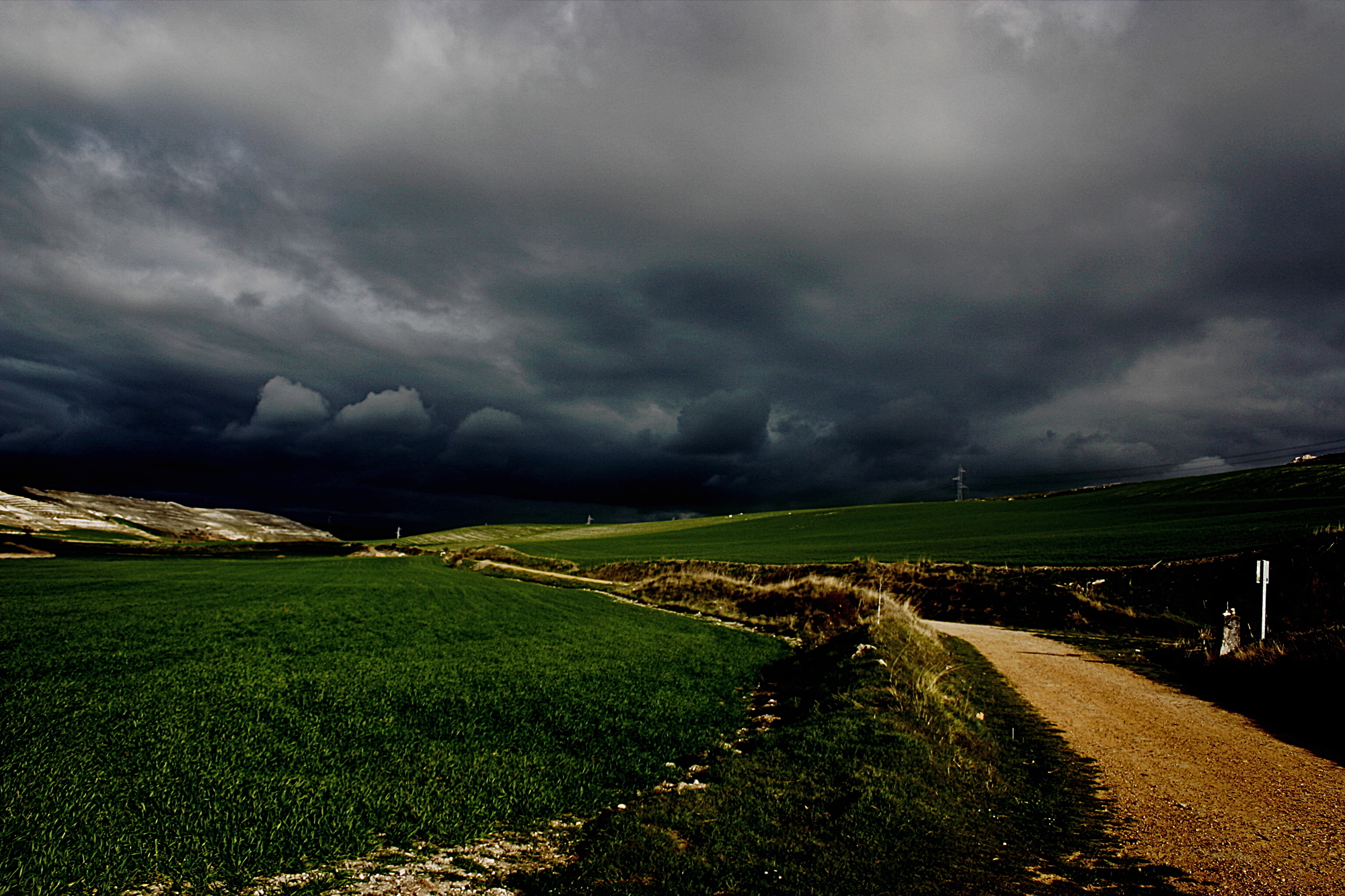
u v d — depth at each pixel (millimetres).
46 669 16219
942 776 9734
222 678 15930
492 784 9734
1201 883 6844
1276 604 27391
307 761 10508
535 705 14461
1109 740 12172
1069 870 7152
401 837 7957
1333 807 8852
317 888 6754
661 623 30844
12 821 8062
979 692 16094
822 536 88375
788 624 33406
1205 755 11227
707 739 12320
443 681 16500
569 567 72125
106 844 7555
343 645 21328
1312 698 13789
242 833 7867
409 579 47688
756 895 6555
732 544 86062
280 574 47344
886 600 33469
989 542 57656
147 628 22672
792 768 10102
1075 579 35812
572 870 7047
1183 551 39250
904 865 7195
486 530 177125
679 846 7656
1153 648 23594
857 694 13766
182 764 10148
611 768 10609
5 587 34281
